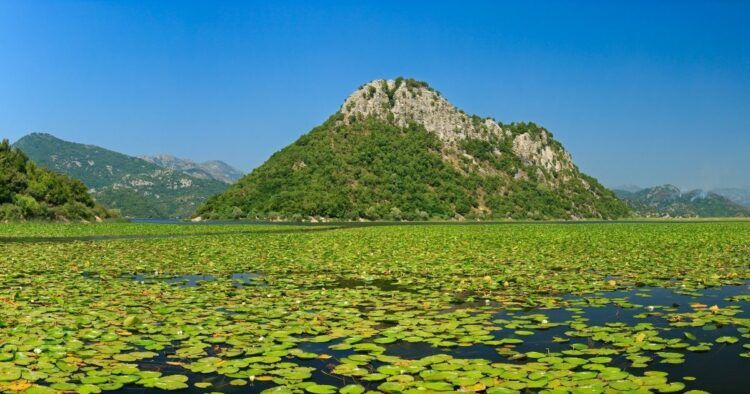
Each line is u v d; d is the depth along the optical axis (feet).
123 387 31.55
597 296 58.59
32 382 31.07
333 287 66.08
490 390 29.12
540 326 43.83
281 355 35.99
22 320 45.27
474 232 203.92
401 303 54.44
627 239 155.22
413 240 151.94
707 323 44.60
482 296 58.70
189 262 93.61
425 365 33.65
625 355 35.88
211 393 29.99
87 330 41.70
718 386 30.68
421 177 520.42
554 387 29.45
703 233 191.72
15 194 301.43
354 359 35.09
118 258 99.66
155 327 43.47
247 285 67.46
